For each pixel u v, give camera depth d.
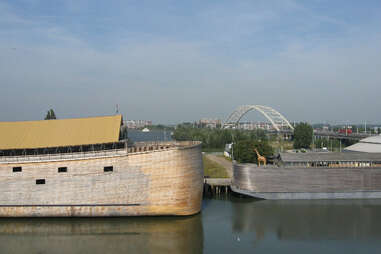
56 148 49.31
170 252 38.97
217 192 65.56
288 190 59.56
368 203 56.66
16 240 42.28
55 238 42.78
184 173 48.28
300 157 61.88
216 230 45.66
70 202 47.22
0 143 48.09
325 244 41.03
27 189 47.16
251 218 50.38
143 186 47.41
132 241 41.91
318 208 54.41
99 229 45.31
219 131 170.00
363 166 60.12
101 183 47.06
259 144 80.75
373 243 41.16
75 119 53.28
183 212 49.09
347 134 148.50
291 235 43.84
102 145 50.78
